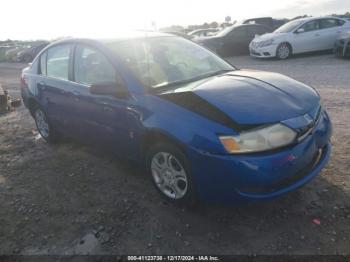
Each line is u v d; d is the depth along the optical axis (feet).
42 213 10.67
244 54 49.83
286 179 8.83
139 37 12.90
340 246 8.30
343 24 42.27
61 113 14.21
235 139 8.31
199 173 9.00
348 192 10.39
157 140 10.27
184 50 13.16
